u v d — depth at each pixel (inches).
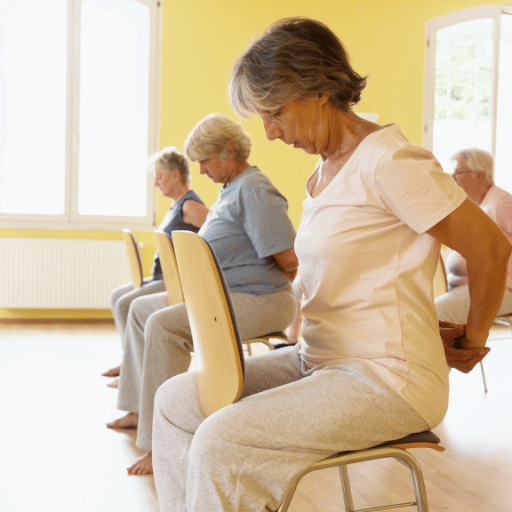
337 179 50.6
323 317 52.5
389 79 258.2
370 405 46.7
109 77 239.3
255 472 44.9
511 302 127.0
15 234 231.0
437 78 265.4
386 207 48.3
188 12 240.1
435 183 46.1
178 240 56.1
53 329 218.5
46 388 141.5
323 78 49.9
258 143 246.8
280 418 45.9
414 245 49.2
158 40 239.0
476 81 267.9
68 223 235.3
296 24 50.8
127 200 242.8
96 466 96.7
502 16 265.1
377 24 255.8
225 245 100.8
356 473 93.9
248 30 245.3
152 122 241.0
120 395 116.0
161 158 138.9
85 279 231.3
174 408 57.2
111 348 189.5
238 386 49.9
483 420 120.6
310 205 52.7
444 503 83.0
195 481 45.8
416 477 48.0
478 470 95.0
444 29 262.1
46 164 235.1
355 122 52.8
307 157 250.7
